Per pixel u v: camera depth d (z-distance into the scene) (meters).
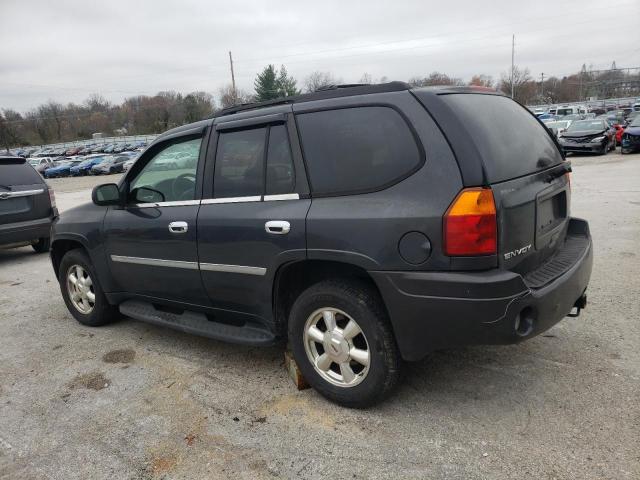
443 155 2.68
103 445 3.02
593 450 2.64
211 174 3.65
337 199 2.99
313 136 3.13
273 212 3.24
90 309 4.98
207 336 3.80
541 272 3.07
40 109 102.56
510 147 2.99
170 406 3.39
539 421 2.91
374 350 2.96
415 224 2.69
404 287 2.75
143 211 4.13
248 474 2.68
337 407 3.23
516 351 3.76
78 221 4.71
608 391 3.15
